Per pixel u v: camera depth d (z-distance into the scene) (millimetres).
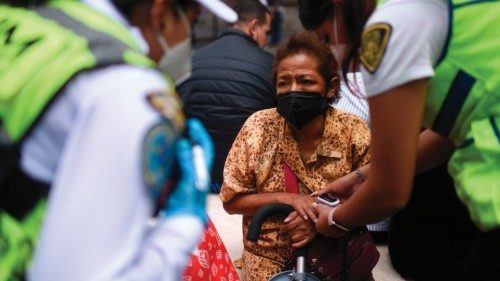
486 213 2418
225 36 7734
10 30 1976
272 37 13875
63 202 1769
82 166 1776
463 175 2479
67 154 1791
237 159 4461
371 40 2393
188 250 2029
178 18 2162
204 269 3637
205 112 7449
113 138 1782
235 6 7727
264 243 4355
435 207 5523
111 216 1773
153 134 1817
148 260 1900
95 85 1818
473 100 2361
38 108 1823
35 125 1829
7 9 2047
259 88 7414
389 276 6004
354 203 2910
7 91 1850
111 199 1773
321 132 4312
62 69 1837
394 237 5840
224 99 7410
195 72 7523
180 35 2180
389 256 6184
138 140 1790
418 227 5660
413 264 5773
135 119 1797
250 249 4473
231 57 7551
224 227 7004
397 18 2322
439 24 2311
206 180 2141
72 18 1972
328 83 4223
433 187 5465
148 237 1996
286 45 4270
